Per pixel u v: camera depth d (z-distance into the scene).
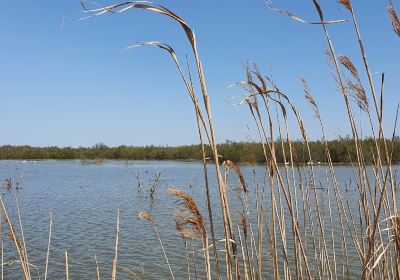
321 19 4.15
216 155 3.57
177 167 65.81
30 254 14.89
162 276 12.25
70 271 12.95
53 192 34.25
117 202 28.33
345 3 3.97
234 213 19.52
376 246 5.81
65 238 17.53
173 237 17.22
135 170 60.91
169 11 2.99
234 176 33.69
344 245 6.45
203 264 13.10
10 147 107.06
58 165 77.88
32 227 19.73
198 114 3.45
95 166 73.62
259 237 5.51
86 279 12.20
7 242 16.47
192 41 3.28
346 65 4.87
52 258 14.41
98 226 20.11
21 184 40.53
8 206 26.48
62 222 21.12
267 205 21.25
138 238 17.34
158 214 23.20
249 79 4.64
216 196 27.70
